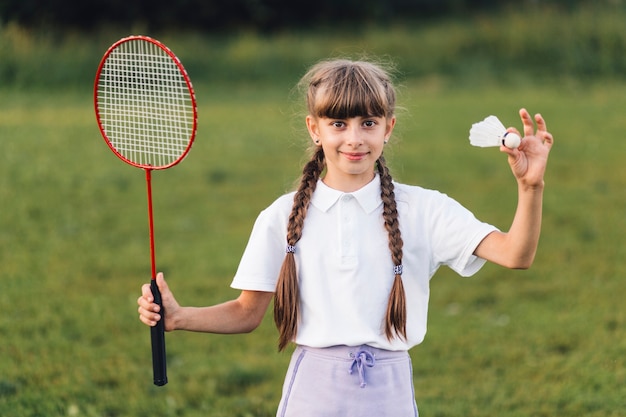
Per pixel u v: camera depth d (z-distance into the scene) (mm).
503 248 2979
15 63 18328
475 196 10203
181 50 20969
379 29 26984
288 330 3082
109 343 5938
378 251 3061
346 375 3012
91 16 25094
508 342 5965
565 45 20922
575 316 6398
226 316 3232
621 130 14180
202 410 4930
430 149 12883
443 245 3088
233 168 11555
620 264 7605
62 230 8602
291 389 3076
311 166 3164
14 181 10258
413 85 19562
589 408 4930
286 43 21875
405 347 3088
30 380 5227
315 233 3086
